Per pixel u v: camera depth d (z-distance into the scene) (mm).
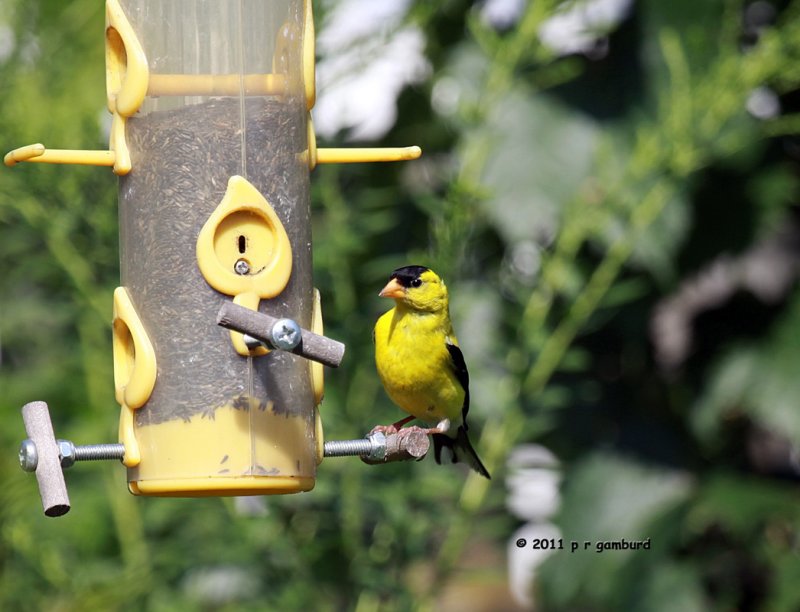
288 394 8109
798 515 11195
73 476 11422
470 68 11516
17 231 11414
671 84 11211
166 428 8039
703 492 11477
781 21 11180
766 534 11398
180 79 8344
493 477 10664
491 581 10656
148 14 8383
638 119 11422
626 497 11445
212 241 8094
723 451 11969
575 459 11656
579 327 11031
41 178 10727
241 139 8320
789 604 10875
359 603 10383
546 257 10812
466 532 10523
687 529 11352
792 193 11688
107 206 10953
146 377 8062
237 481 7965
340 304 10398
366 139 11719
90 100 11578
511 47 10664
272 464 8023
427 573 10820
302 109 8602
